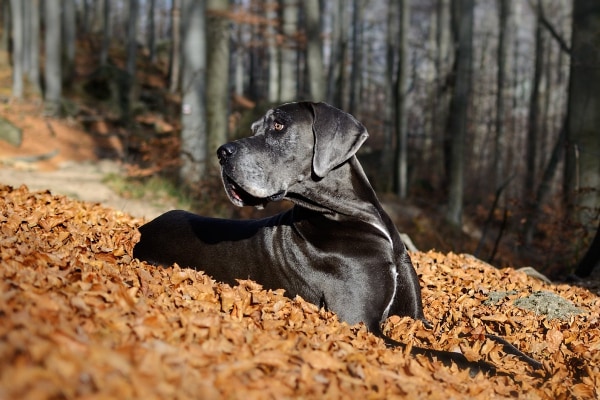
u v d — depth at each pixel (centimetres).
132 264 513
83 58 4138
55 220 592
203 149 1684
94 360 272
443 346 489
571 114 1361
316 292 508
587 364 462
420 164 3222
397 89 2600
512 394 406
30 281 366
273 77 3384
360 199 515
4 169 1870
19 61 2964
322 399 316
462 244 1805
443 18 2962
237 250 538
